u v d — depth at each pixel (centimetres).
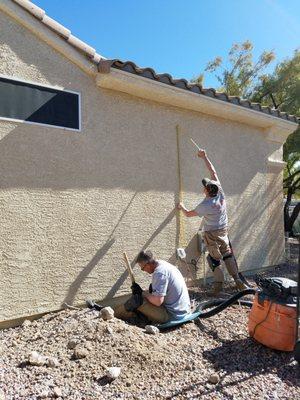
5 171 483
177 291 531
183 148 696
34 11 494
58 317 506
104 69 550
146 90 608
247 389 382
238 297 531
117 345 424
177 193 683
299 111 1814
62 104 534
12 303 487
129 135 613
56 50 528
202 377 396
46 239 517
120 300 600
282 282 460
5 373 377
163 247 660
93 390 358
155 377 387
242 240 829
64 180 536
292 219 1695
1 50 480
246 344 475
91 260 563
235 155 805
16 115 492
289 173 1847
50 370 384
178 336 487
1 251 478
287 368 429
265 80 1938
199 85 666
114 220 591
